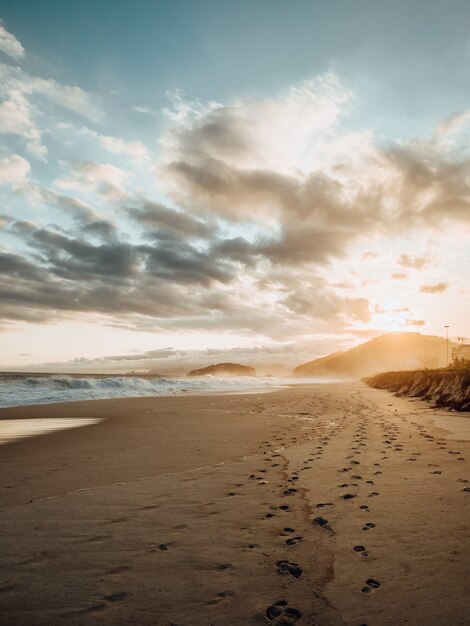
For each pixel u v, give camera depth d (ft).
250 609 9.36
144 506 17.24
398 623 8.68
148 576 11.01
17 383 122.62
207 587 10.39
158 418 53.72
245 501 17.75
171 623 8.83
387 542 12.92
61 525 15.01
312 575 10.94
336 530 14.11
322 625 8.68
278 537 13.66
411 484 19.47
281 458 26.89
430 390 81.56
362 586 10.28
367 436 34.81
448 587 10.08
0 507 17.20
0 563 11.85
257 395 108.99
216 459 27.14
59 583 10.64
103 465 25.67
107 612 9.26
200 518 15.66
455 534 13.38
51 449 31.73
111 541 13.46
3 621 8.87
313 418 51.47
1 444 34.37
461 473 21.26
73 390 116.47
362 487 19.30
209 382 219.82
